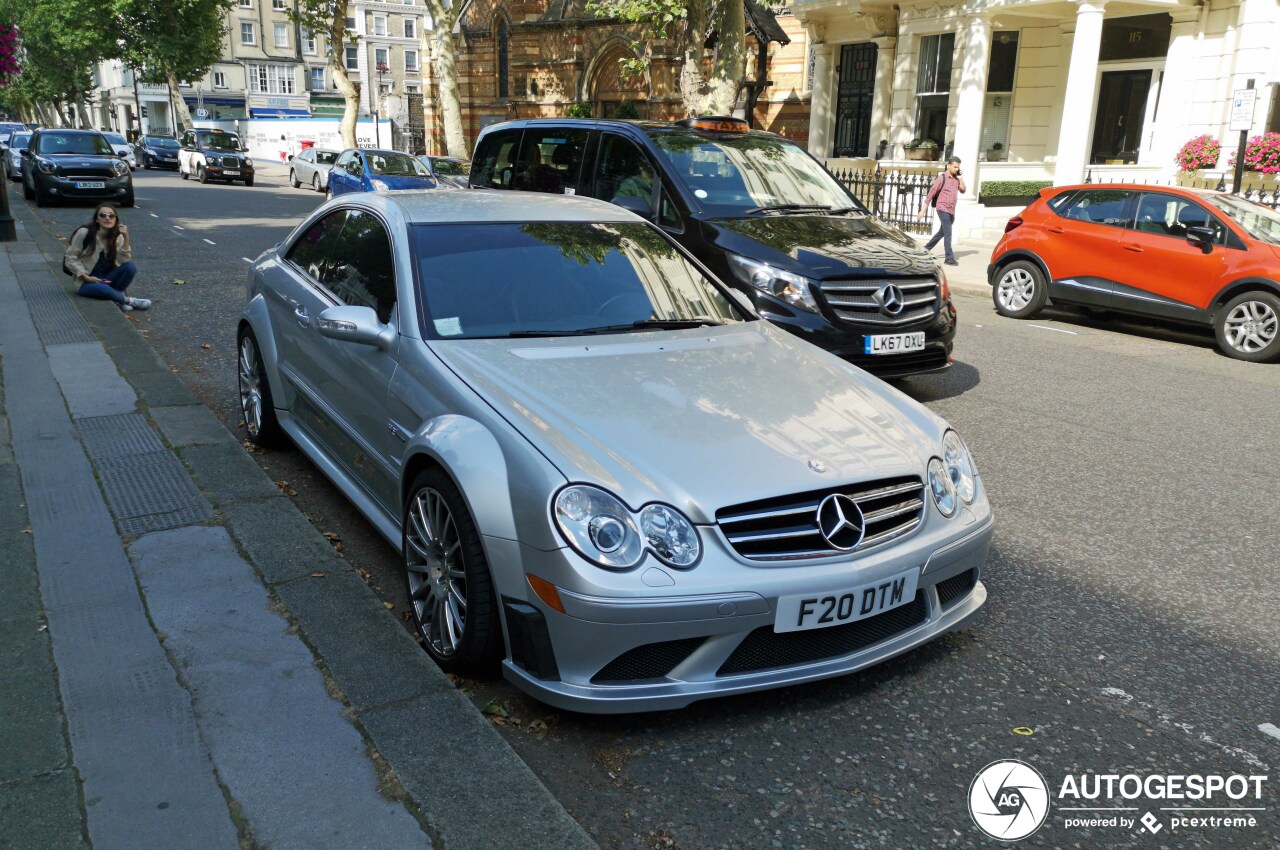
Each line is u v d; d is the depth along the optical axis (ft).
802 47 97.60
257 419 18.26
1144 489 18.78
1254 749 10.25
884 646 10.50
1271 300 31.78
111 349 25.16
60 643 11.01
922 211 58.08
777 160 27.68
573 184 28.27
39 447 17.57
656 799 9.18
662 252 15.47
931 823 8.93
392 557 14.46
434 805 8.50
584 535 9.29
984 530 11.43
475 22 132.87
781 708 10.73
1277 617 13.39
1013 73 68.08
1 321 28.53
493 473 10.03
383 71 256.32
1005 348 33.32
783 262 22.22
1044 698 11.11
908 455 10.88
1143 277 35.60
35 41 224.53
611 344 12.73
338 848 7.97
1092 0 54.65
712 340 13.43
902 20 69.62
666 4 55.42
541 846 8.08
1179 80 58.59
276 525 14.38
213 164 113.39
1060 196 39.09
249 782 8.73
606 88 118.21
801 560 9.73
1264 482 19.38
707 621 9.36
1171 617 13.29
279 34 255.50
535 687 9.78
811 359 13.42
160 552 13.38
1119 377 29.09
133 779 8.72
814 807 9.10
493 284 13.47
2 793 8.48
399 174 75.25
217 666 10.59
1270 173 53.36
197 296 36.17
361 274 14.64
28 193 82.33
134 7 163.63
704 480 9.73
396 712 9.84
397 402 12.34
